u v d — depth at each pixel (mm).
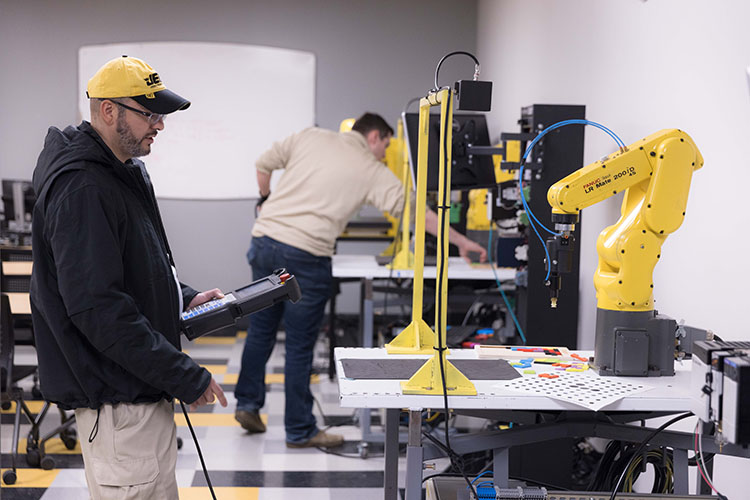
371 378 2051
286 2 6820
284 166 3992
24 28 6680
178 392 1858
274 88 6863
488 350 2387
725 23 2453
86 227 1755
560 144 2988
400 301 4211
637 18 3172
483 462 3143
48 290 1828
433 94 2037
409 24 6898
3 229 5770
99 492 1900
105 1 6711
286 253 3686
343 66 6902
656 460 2365
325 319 6867
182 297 2223
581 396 1927
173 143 6840
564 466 2861
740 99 2357
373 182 3760
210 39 6793
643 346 2113
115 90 1826
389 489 2178
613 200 3387
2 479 3285
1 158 6746
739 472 2330
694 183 2689
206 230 6926
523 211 3199
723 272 2469
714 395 1662
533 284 3066
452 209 4754
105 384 1874
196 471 3480
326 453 3756
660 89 2945
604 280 2148
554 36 4441
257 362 3980
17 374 3453
